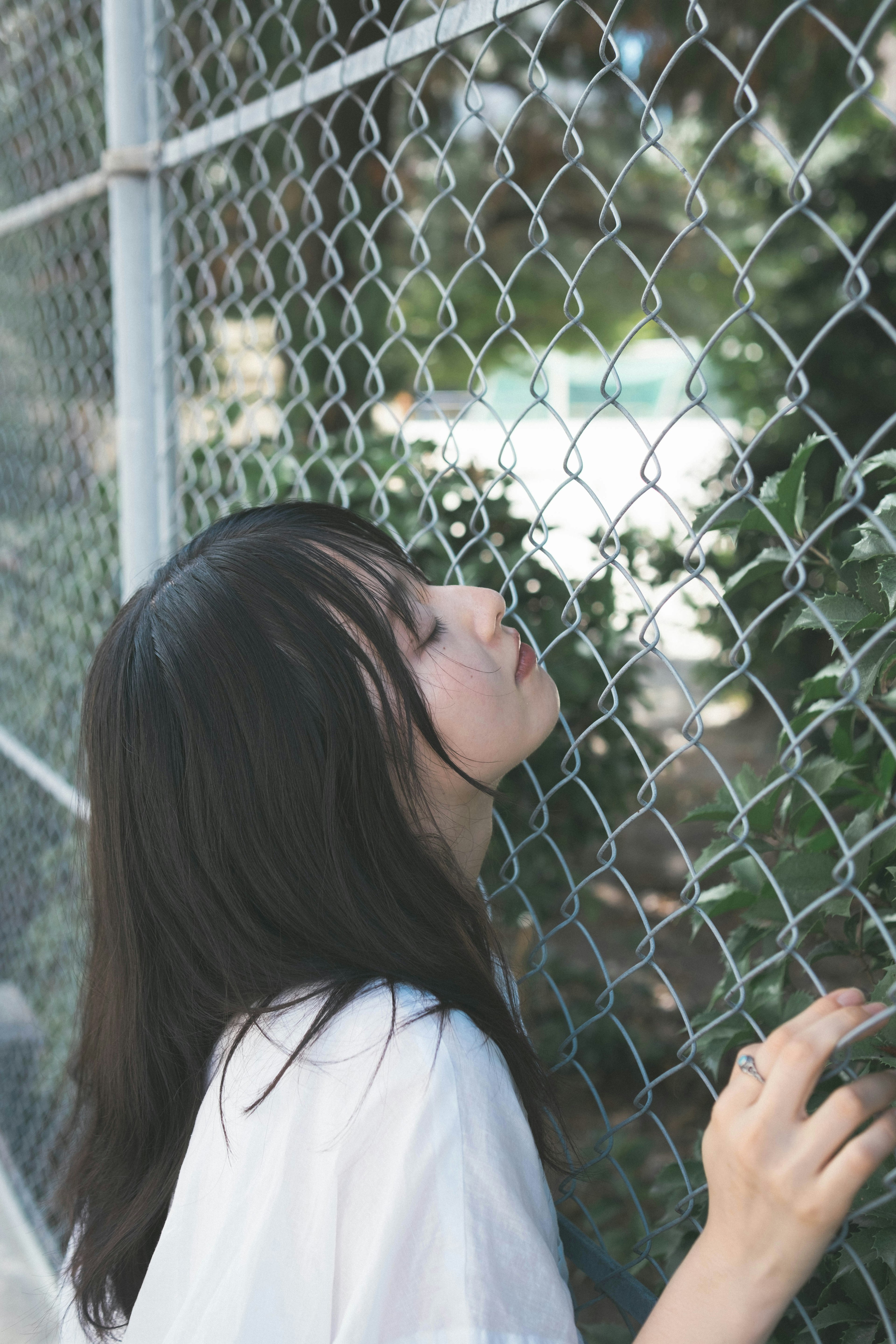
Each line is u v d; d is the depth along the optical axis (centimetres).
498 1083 84
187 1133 102
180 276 179
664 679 732
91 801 104
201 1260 87
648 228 817
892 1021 75
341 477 138
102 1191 110
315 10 363
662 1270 95
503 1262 75
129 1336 92
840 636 81
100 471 236
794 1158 64
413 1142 78
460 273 106
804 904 85
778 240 528
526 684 98
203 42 366
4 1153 254
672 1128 285
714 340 72
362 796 91
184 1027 100
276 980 93
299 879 91
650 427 1336
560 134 595
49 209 209
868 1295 80
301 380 284
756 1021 98
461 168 691
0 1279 216
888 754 92
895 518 83
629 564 243
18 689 281
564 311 90
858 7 425
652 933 91
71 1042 198
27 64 255
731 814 94
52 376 255
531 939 252
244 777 92
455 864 96
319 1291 80
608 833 95
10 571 288
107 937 106
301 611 92
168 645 96
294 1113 84
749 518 86
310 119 388
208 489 208
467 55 531
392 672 91
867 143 498
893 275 487
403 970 90
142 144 177
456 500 216
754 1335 67
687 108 536
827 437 65
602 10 466
